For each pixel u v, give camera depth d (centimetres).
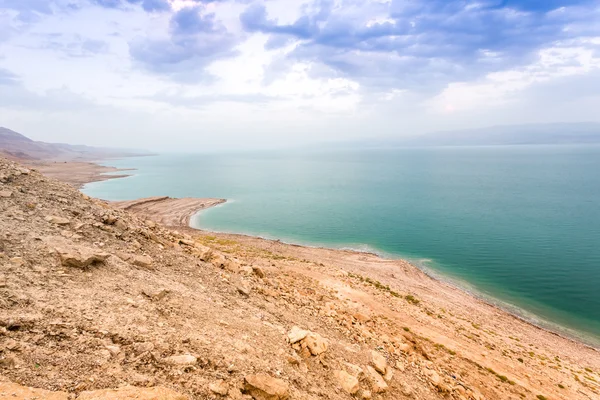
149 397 680
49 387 642
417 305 3988
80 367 739
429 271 6047
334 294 3397
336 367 1372
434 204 12381
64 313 938
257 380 927
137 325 1014
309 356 1342
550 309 4706
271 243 7244
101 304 1076
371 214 10925
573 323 4344
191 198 13388
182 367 870
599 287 5356
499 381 2400
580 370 3138
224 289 1844
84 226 1786
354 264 5906
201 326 1200
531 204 11912
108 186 18662
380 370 1538
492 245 7469
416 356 2103
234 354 1062
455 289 5206
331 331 1916
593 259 6538
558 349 3597
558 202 12181
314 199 14062
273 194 15600
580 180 18175
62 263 1248
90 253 1366
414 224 9475
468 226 9119
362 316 2575
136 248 1859
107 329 931
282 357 1222
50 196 2019
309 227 9338
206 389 822
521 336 3784
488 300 4931
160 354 899
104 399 634
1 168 2086
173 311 1239
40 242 1363
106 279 1294
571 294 5141
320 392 1106
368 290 4006
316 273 4288
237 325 1354
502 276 5812
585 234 8150
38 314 884
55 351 765
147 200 11781
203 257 2297
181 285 1594
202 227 9175
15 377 636
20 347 729
